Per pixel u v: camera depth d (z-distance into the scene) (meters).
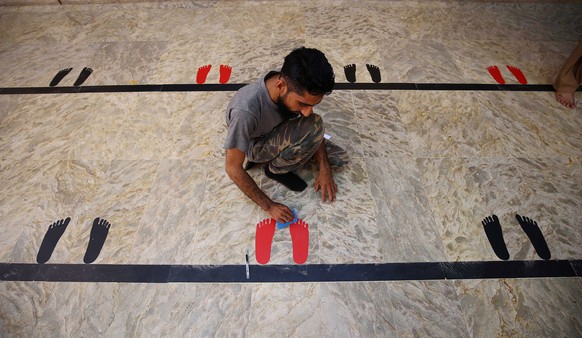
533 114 2.06
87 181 1.75
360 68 2.35
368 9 2.86
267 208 1.46
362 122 2.00
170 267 1.46
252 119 1.16
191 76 2.30
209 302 1.37
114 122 2.03
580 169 1.79
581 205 1.66
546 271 1.46
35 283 1.43
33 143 1.93
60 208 1.65
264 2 2.93
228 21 2.77
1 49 2.55
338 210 1.63
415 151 1.87
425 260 1.49
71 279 1.44
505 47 2.53
